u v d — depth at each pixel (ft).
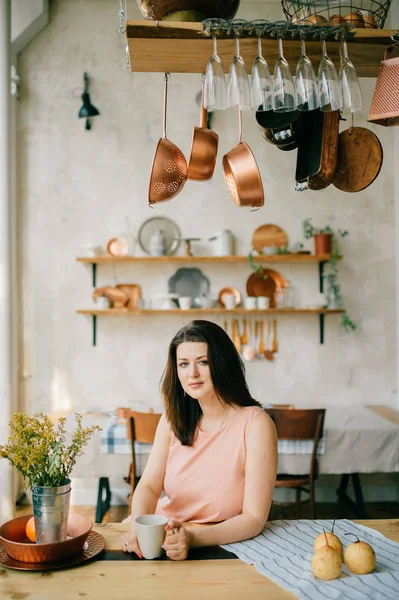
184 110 13.79
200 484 5.42
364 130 5.82
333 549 4.05
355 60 5.64
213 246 13.67
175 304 13.30
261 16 13.67
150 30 4.95
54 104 13.66
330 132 5.56
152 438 10.15
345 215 13.85
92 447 10.86
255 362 13.73
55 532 4.44
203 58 5.52
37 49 13.66
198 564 4.39
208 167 5.82
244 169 5.71
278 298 13.51
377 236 13.89
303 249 13.78
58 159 13.65
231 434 5.44
